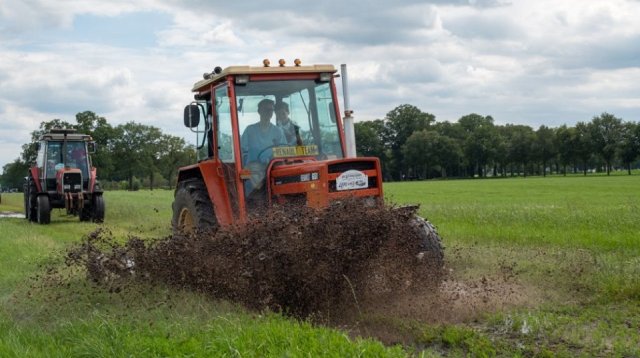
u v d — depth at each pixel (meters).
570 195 34.25
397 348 4.98
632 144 102.06
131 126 96.25
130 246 7.39
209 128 9.41
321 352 4.77
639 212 16.64
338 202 6.84
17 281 8.37
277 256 6.27
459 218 16.69
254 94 8.44
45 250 11.33
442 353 5.56
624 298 7.17
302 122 8.58
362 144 117.56
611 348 5.49
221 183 8.79
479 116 137.38
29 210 20.55
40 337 5.64
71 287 7.38
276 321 5.71
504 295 7.30
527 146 114.31
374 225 6.37
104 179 96.81
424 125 119.00
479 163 118.69
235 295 6.54
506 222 15.40
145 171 97.69
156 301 6.61
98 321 5.84
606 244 11.05
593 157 111.94
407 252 6.79
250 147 8.30
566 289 7.66
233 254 6.56
